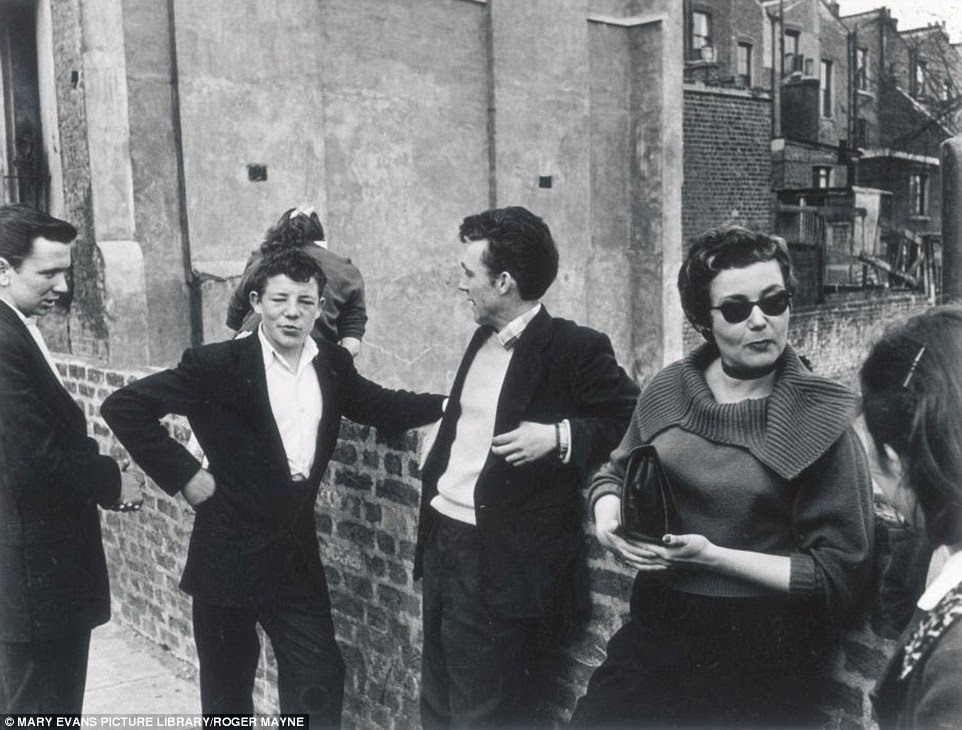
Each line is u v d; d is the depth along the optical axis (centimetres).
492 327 270
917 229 2495
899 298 1738
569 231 1177
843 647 200
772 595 185
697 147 1539
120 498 300
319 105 932
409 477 323
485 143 1096
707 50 2069
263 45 881
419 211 1041
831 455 182
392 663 338
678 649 196
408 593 328
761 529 188
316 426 300
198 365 291
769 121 1641
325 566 365
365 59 985
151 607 478
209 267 841
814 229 1761
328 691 294
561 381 260
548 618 255
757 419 190
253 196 881
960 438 127
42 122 825
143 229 818
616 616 258
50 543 278
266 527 291
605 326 1248
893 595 162
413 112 1028
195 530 296
